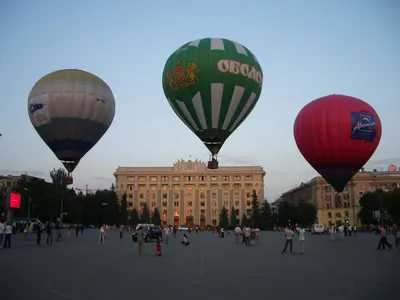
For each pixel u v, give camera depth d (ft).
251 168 481.05
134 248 96.73
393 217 247.70
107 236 178.81
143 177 483.92
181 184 479.82
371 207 283.38
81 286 38.86
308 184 447.42
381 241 92.79
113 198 375.45
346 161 84.79
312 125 86.63
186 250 92.53
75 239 140.36
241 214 467.93
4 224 87.97
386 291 36.35
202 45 74.90
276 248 99.91
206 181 478.18
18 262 60.08
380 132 86.79
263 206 405.59
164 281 42.19
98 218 353.31
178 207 475.31
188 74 73.41
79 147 82.43
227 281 42.24
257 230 120.26
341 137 83.56
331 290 36.78
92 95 81.82
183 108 75.97
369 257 71.82
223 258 70.54
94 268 53.78
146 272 49.90
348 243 122.52
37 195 291.99
